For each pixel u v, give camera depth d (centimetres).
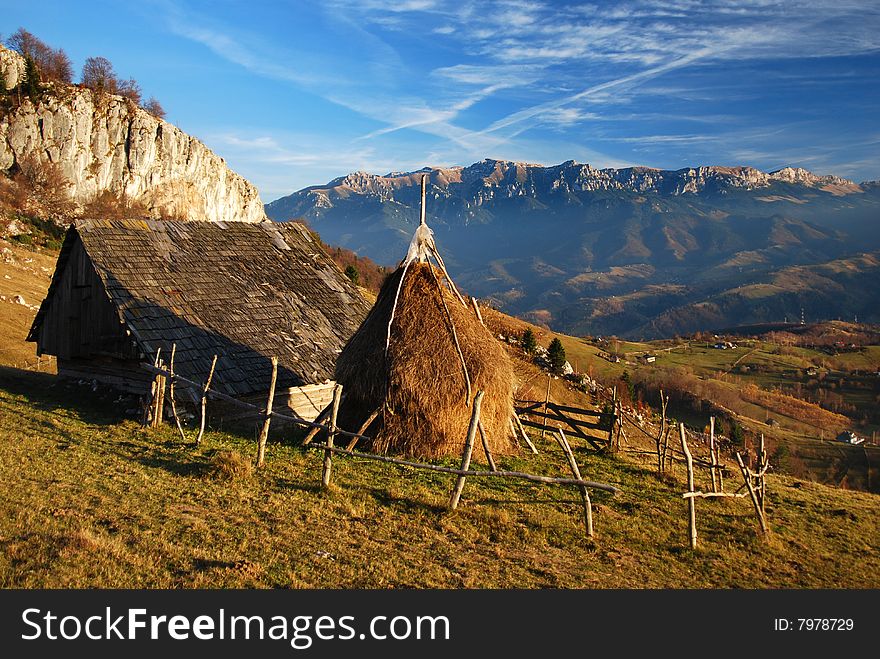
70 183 11938
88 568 831
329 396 2331
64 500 1066
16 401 1848
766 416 9025
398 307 1708
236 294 2344
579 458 1950
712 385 10269
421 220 1827
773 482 2112
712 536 1334
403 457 1589
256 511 1120
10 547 855
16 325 3562
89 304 2092
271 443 1655
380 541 1050
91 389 2088
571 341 11562
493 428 1712
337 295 2786
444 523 1162
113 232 2183
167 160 14550
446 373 1625
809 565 1240
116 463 1319
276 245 2788
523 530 1188
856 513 1708
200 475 1288
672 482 1772
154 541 941
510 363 1848
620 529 1285
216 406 1909
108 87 14412
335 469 1434
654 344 16500
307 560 939
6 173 11131
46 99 11988
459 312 1755
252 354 2128
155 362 1759
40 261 5622
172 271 2220
